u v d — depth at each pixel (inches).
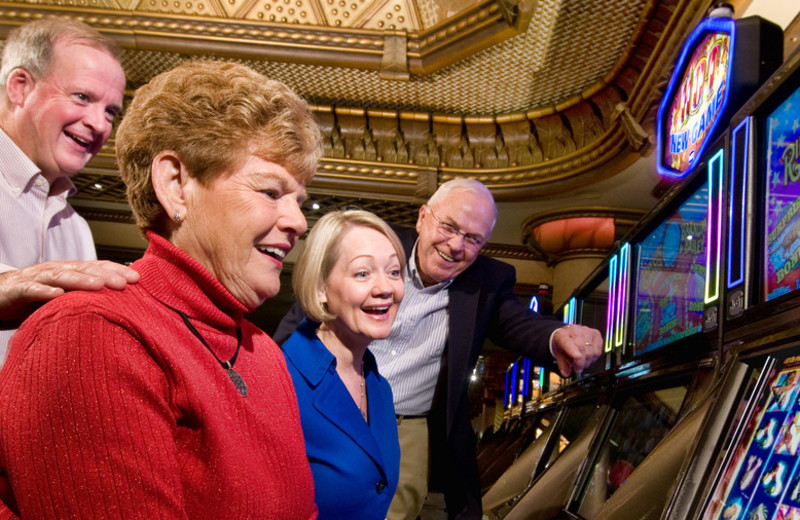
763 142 69.0
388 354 84.9
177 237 31.4
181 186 30.6
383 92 232.1
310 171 32.8
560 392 173.6
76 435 23.7
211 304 30.8
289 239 32.3
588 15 172.1
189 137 29.6
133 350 26.0
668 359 92.2
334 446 58.1
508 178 243.8
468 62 207.5
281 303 371.6
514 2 163.9
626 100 196.5
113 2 200.7
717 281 75.6
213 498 27.3
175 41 204.7
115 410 24.5
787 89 64.2
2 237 54.7
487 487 186.5
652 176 225.6
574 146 225.9
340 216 64.7
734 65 86.5
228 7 199.6
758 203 68.5
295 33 199.9
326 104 242.8
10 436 23.7
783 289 62.5
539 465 148.0
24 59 57.4
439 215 81.0
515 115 231.9
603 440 113.5
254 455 29.7
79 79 58.4
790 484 50.0
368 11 195.0
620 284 122.1
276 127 30.6
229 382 30.0
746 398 62.2
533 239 285.7
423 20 194.5
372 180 253.1
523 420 223.8
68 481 23.5
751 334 66.9
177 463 26.4
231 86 30.5
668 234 100.0
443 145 248.8
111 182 271.0
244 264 31.1
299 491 32.5
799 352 57.6
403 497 84.0
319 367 60.2
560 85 211.2
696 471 61.6
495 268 90.8
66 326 25.0
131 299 28.1
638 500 72.4
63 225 62.2
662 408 96.9
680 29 140.3
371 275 62.1
